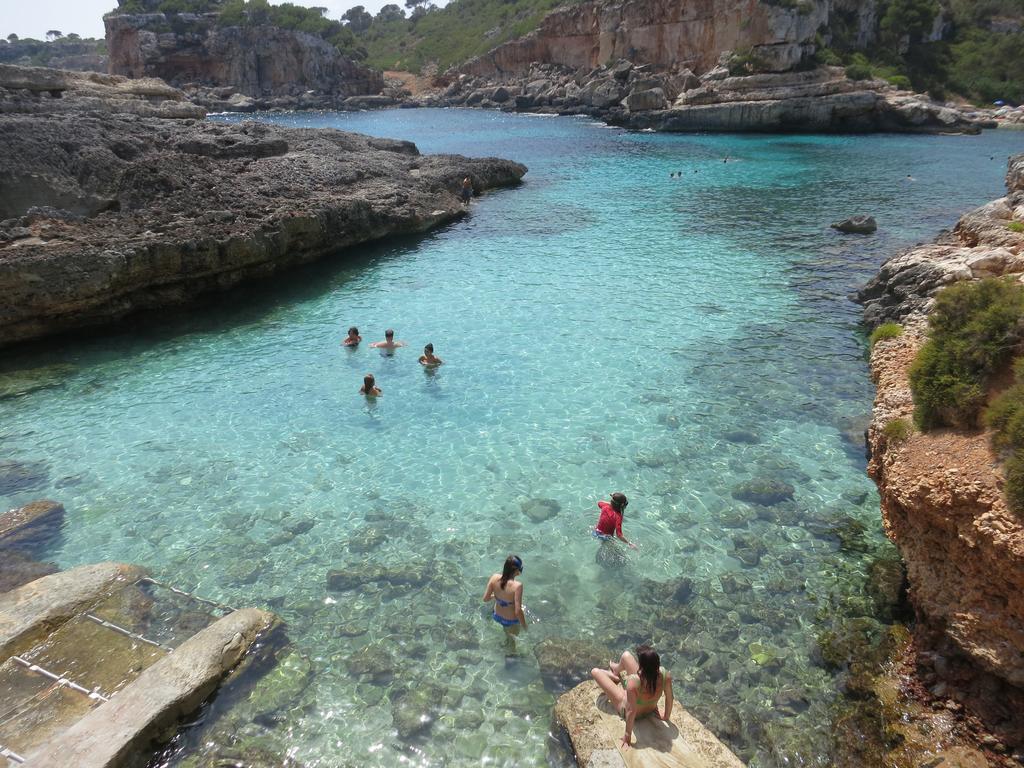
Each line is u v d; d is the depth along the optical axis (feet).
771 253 92.79
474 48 481.87
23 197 76.69
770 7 257.55
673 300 75.61
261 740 26.96
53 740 25.13
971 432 31.14
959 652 27.89
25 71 106.11
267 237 81.82
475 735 27.20
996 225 66.33
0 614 31.40
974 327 33.30
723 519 40.14
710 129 256.73
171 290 74.95
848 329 66.44
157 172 84.94
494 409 53.21
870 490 42.55
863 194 132.05
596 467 45.44
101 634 31.35
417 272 88.53
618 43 326.24
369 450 48.01
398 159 133.39
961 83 286.66
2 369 61.41
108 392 57.11
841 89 244.22
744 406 52.85
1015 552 24.58
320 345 65.98
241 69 409.28
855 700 28.22
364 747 26.71
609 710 26.91
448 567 36.70
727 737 26.89
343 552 37.99
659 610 33.53
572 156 194.90
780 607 33.50
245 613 32.42
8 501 42.57
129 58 401.90
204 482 44.55
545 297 77.66
